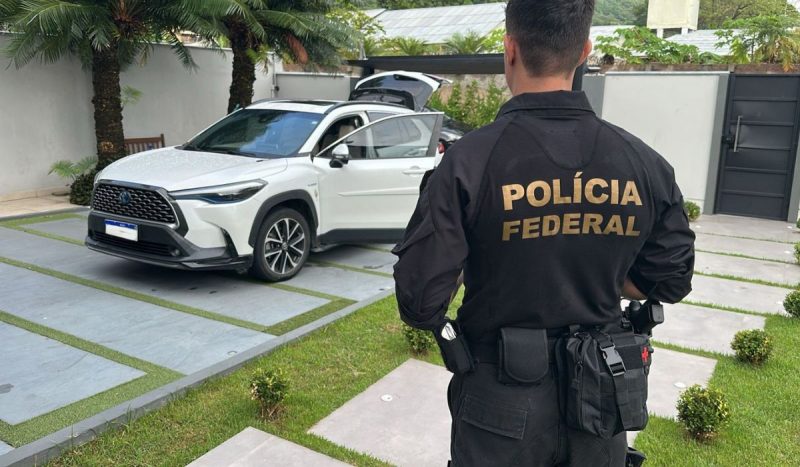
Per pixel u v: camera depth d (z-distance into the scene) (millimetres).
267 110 6340
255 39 10172
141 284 5285
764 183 9180
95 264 5812
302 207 5684
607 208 1566
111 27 7883
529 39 1583
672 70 10234
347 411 3336
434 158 6621
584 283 1610
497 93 12969
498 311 1610
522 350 1588
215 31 8672
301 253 5660
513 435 1582
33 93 8867
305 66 11195
